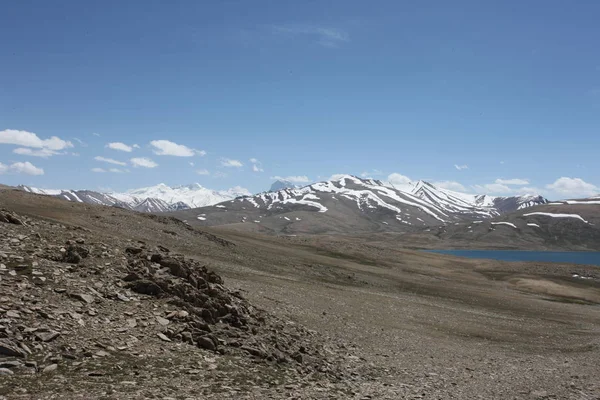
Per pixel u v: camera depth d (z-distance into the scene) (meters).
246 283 41.91
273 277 50.94
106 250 26.55
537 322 54.34
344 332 32.59
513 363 32.16
